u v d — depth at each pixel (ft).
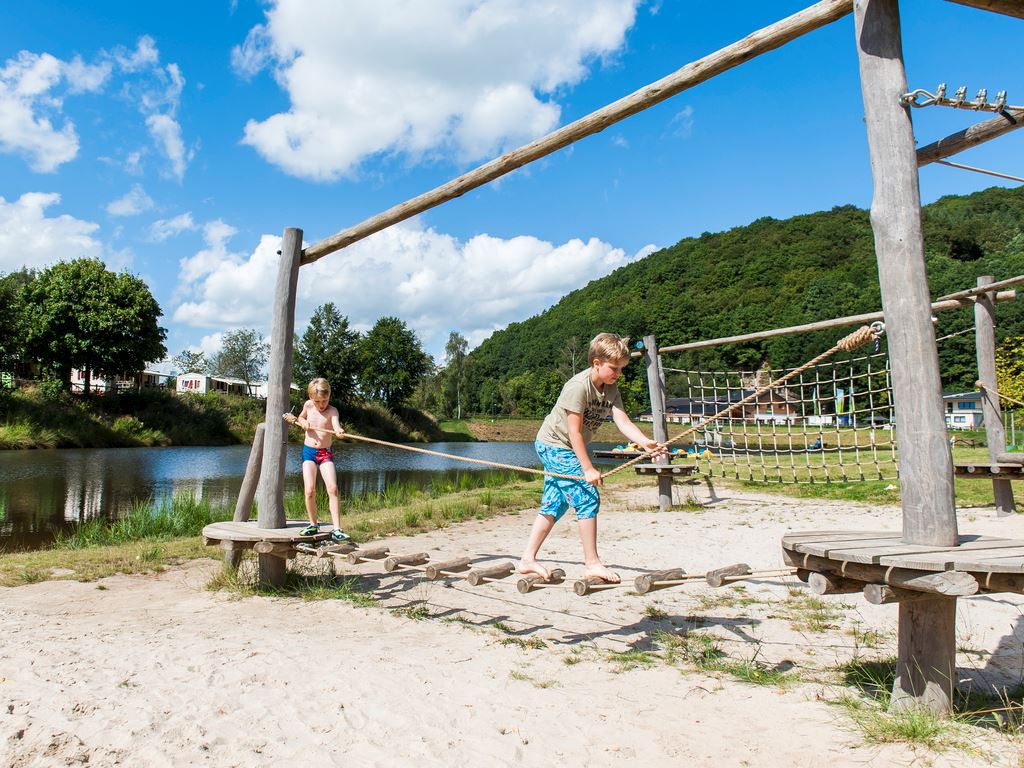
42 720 10.75
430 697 12.49
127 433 143.13
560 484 16.01
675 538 30.99
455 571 17.99
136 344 170.71
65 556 27.40
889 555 10.25
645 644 16.16
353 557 20.13
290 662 14.21
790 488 50.88
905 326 11.39
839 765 9.53
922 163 14.60
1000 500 34.24
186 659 14.16
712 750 10.21
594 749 10.36
